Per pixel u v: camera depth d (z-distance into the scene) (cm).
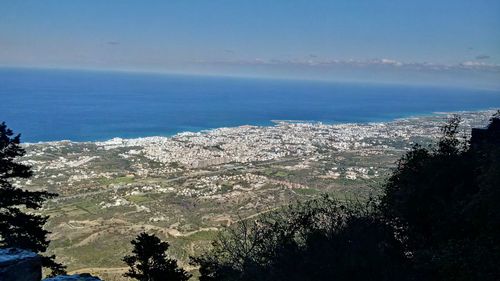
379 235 1366
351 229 1316
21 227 1730
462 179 1670
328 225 1386
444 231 1441
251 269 1343
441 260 1113
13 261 816
